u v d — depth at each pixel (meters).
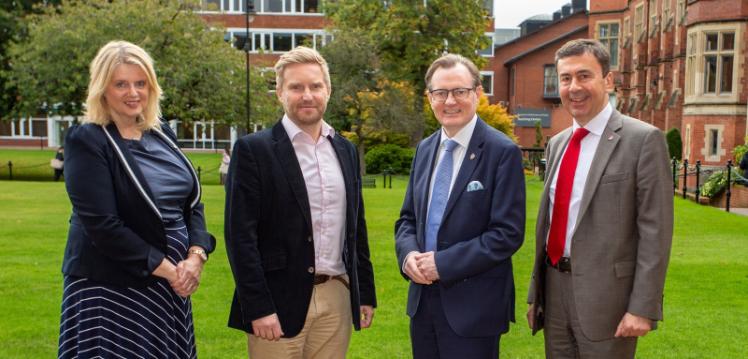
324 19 43.56
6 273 7.38
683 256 8.66
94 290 3.27
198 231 3.65
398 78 31.12
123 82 3.36
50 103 25.30
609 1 42.28
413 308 3.72
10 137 49.38
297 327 3.54
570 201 3.58
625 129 3.47
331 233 3.63
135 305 3.32
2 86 29.94
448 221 3.53
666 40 30.94
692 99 24.47
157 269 3.30
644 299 3.32
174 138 3.80
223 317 6.00
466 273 3.39
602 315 3.46
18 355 4.95
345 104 29.44
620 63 41.19
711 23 23.61
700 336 5.49
